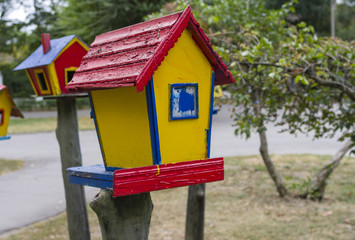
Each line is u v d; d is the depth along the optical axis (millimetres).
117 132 2303
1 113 4840
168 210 6887
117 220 2230
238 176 8898
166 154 2188
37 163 10977
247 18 5324
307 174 8781
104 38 2477
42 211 6934
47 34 4188
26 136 16578
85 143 13758
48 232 5914
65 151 4379
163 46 2012
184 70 2246
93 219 6496
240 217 6371
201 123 2348
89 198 6906
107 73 2180
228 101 5254
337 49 4184
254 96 5371
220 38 5031
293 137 14352
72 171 2357
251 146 12773
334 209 6598
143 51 2088
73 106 4383
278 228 5836
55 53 4031
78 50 4195
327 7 27547
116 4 17031
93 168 2438
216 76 2473
